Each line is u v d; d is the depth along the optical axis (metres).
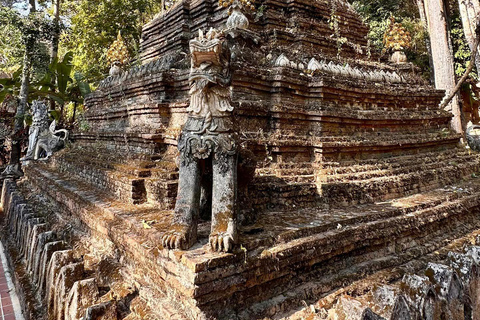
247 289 2.99
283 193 4.16
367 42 7.87
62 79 15.54
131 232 3.62
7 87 15.45
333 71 5.63
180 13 6.88
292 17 6.61
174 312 2.94
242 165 3.42
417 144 6.58
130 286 3.68
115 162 5.61
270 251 3.10
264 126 4.78
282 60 5.06
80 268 3.80
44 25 14.16
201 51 3.02
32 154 11.98
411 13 18.31
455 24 16.48
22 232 6.25
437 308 3.05
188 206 3.15
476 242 4.48
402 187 5.46
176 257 2.86
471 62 11.17
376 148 5.62
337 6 7.45
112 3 16.11
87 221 4.58
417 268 4.11
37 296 4.46
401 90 6.60
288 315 3.05
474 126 13.84
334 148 4.90
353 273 3.73
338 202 4.52
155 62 6.07
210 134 3.19
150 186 4.37
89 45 16.84
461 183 6.72
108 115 7.08
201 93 3.22
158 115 5.35
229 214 3.04
